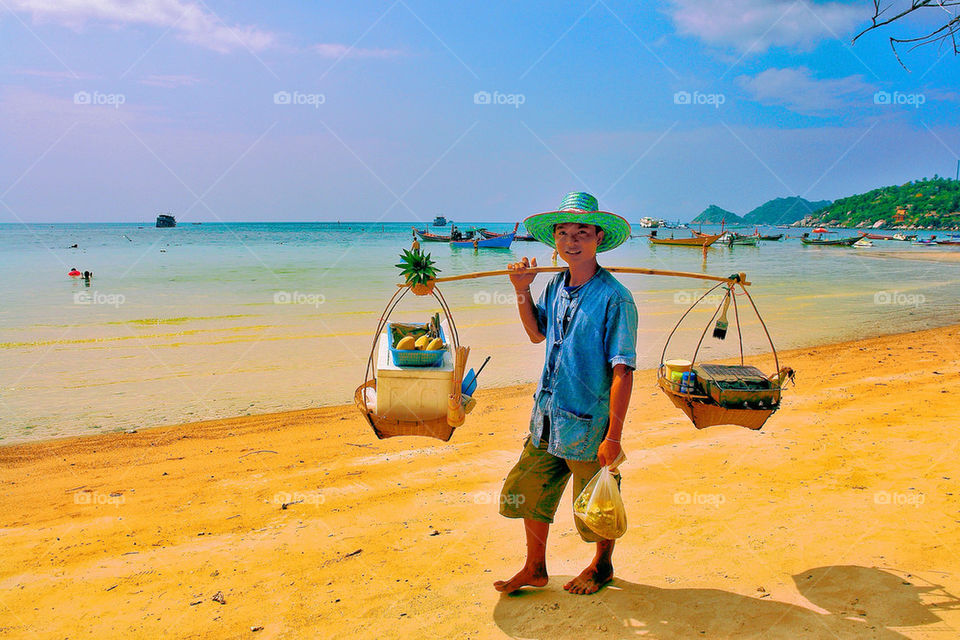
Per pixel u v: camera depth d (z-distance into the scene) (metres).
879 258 52.78
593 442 3.23
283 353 12.09
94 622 3.46
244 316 16.95
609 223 3.20
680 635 3.05
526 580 3.57
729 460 5.73
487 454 6.42
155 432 7.45
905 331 14.84
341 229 169.38
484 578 3.79
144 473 6.08
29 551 4.39
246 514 4.99
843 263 45.91
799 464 5.51
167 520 4.91
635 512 4.64
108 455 6.65
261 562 4.13
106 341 13.36
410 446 6.77
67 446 6.95
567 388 3.26
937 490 4.71
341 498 5.27
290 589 3.75
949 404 7.34
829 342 13.32
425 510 4.95
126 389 9.46
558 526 4.58
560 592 3.55
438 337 4.03
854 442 6.04
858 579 3.46
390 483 5.60
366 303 20.05
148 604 3.64
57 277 29.72
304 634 3.27
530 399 8.87
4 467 6.30
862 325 15.74
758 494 4.87
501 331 14.41
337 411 8.36
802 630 3.02
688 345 12.93
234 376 10.30
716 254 59.81
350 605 3.54
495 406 8.51
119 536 4.64
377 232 137.62
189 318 16.56
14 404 8.68
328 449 6.73
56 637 3.32
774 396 3.85
